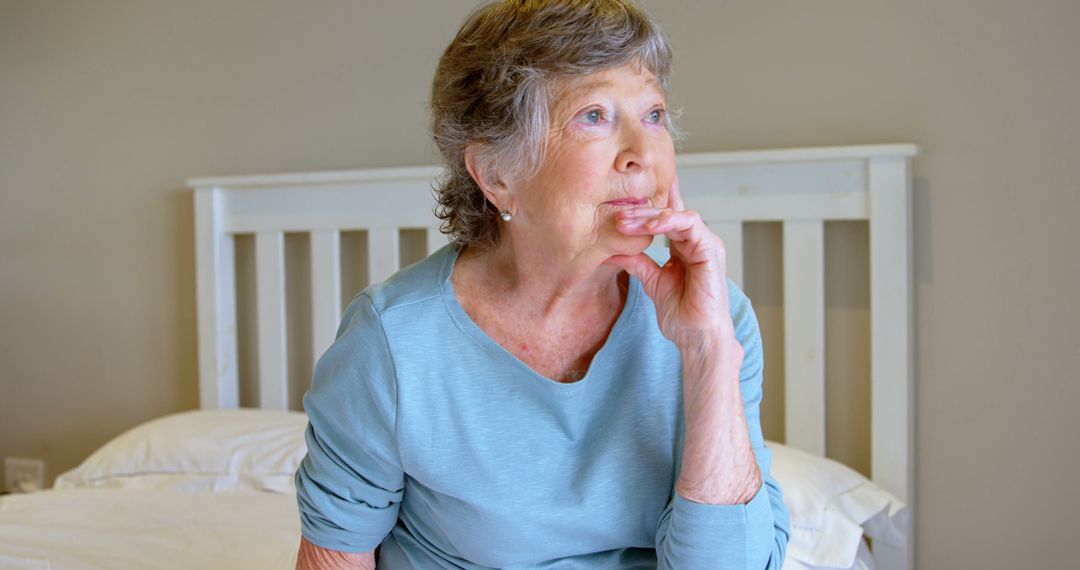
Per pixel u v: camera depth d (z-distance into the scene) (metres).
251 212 2.29
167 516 1.68
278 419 2.07
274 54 2.38
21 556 1.46
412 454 0.96
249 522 1.63
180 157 2.50
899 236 1.72
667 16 1.97
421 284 0.99
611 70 0.86
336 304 2.22
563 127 0.87
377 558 1.14
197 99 2.47
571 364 0.97
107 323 2.63
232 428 2.02
